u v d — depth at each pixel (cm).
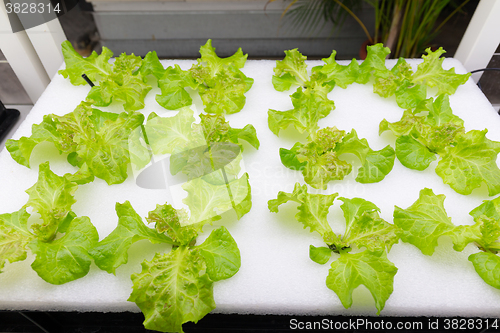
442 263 39
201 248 39
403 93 56
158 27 99
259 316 44
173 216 40
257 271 38
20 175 48
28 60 80
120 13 94
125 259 37
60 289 37
